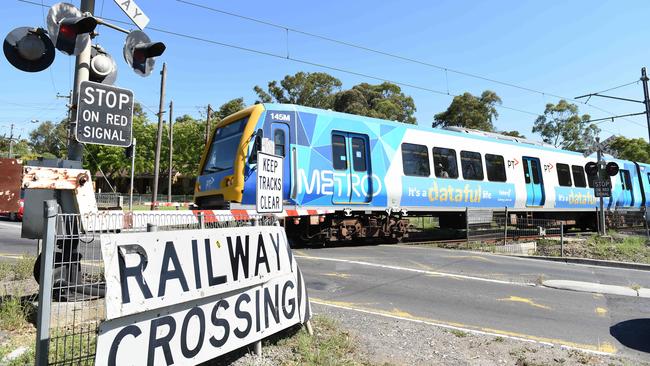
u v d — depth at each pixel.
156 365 3.17
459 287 7.78
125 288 2.97
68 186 4.83
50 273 3.02
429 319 5.93
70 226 3.77
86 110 5.10
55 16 5.21
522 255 12.41
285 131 10.66
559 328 5.75
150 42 6.21
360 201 11.98
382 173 12.44
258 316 4.18
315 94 49.19
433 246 13.73
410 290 7.44
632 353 4.90
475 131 16.30
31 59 5.29
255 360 4.08
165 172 52.56
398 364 4.27
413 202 13.13
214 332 3.68
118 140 5.38
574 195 19.23
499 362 4.46
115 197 25.17
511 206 16.22
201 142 46.91
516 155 16.78
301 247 11.84
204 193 11.12
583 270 10.21
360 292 7.19
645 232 19.08
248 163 10.09
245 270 4.04
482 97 51.50
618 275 9.72
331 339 4.72
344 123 11.83
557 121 55.09
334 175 11.40
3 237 14.52
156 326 3.20
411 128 13.52
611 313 6.52
